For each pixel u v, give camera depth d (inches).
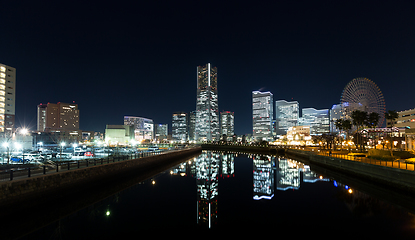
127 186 1676.9
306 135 6845.5
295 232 829.8
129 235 812.0
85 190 1403.8
